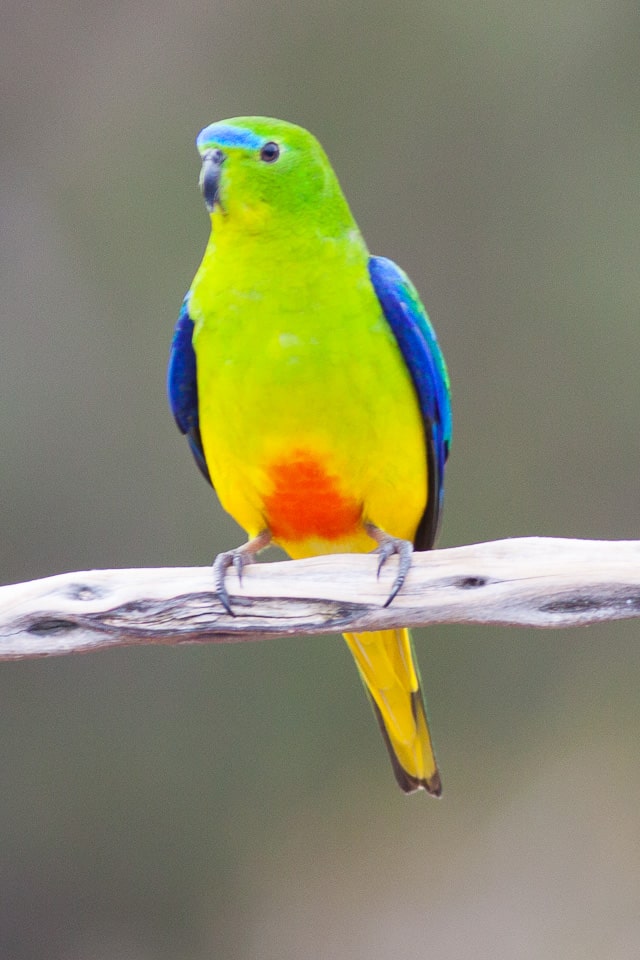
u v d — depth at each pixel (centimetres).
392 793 1471
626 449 1510
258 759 1451
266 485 743
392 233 1536
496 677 1529
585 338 1524
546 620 691
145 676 1454
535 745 1521
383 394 723
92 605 682
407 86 1543
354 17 1543
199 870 1445
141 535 1434
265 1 1545
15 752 1437
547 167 1541
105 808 1438
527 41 1543
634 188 1530
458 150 1544
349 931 1448
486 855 1490
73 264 1497
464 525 1504
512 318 1531
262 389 708
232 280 712
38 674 1448
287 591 693
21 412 1452
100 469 1446
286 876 1458
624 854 1473
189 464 1442
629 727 1516
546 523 1509
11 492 1436
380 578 693
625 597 686
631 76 1539
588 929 1449
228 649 1452
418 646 1524
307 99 1541
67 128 1535
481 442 1518
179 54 1548
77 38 1560
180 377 775
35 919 1420
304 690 1452
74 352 1470
